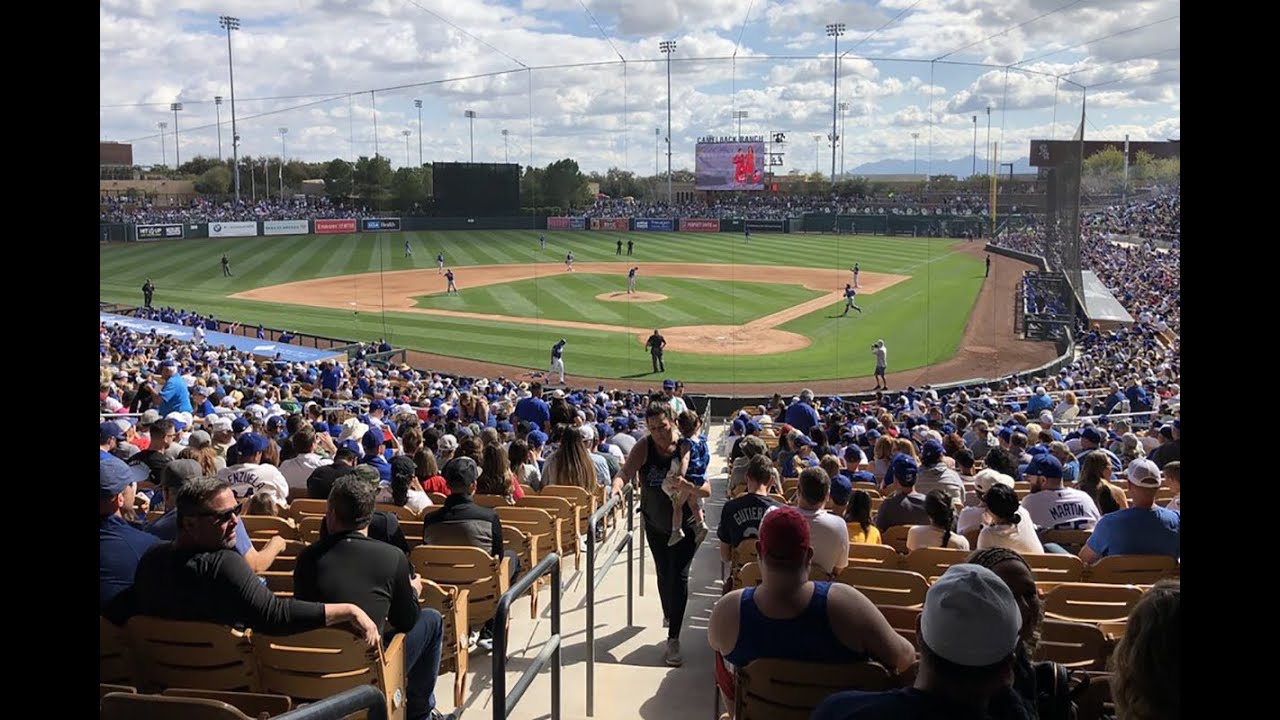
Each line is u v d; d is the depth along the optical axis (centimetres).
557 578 529
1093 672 484
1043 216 5894
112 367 2119
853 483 1098
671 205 8512
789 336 3753
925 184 9756
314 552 488
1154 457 1176
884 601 569
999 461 966
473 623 680
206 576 446
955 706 290
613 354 3444
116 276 5681
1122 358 2798
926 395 2411
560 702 604
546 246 7094
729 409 2731
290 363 2742
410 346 3619
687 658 690
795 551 399
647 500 690
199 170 12875
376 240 7488
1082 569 643
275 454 1108
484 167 8200
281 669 465
